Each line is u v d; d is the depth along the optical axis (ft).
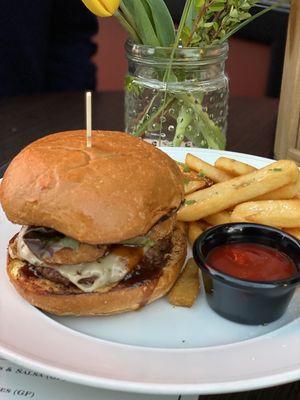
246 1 1.18
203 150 1.32
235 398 0.77
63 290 0.88
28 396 0.75
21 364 0.76
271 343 0.83
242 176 1.11
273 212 1.05
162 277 0.92
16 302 0.90
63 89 2.33
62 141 0.95
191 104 1.29
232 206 1.12
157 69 1.28
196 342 0.90
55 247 0.88
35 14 2.19
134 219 0.86
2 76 2.18
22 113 1.62
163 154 0.99
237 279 0.90
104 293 0.88
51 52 2.32
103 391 0.77
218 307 0.94
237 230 1.03
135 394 0.76
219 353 0.80
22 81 2.24
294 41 1.33
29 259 0.91
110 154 0.91
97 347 0.80
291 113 1.38
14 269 0.93
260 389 0.78
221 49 1.28
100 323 0.91
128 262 0.90
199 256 0.96
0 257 1.02
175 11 2.17
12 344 0.79
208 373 0.75
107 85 3.05
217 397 0.77
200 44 1.27
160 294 0.93
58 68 2.33
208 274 0.92
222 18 1.23
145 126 1.32
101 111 1.65
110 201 0.86
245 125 1.60
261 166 1.28
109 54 3.31
